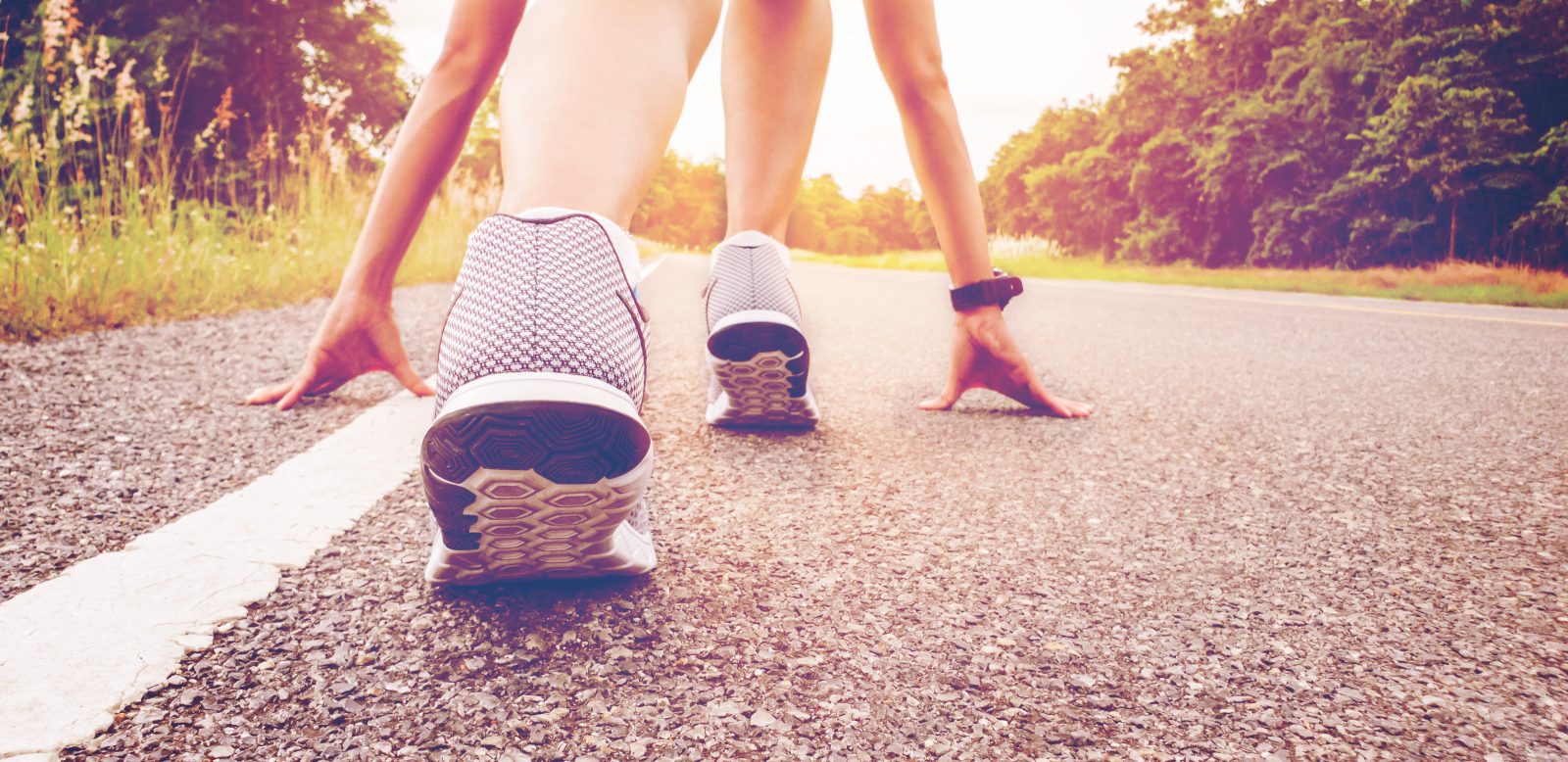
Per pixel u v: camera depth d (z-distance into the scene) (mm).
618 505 856
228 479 1409
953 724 757
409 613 938
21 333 2768
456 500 828
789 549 1174
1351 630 959
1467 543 1256
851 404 2270
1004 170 40531
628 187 941
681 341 3602
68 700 741
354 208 5918
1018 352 2094
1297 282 10828
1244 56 21938
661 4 1017
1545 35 14852
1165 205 23000
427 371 2451
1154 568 1136
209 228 4398
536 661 843
